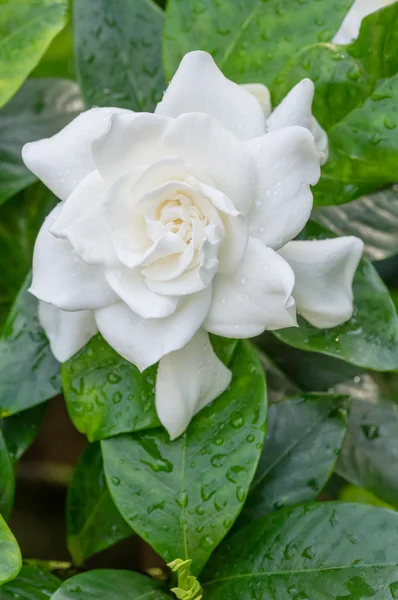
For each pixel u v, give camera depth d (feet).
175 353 1.71
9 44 1.82
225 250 1.64
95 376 1.76
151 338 1.66
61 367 1.77
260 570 1.73
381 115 1.77
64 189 1.69
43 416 1.87
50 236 1.68
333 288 1.73
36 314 1.80
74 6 1.86
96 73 1.86
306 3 1.82
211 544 1.73
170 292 1.64
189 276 1.64
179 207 1.64
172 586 1.77
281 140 1.64
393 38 1.75
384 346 1.76
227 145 1.64
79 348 1.75
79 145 1.69
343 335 1.77
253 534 1.75
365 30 1.75
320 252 1.72
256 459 1.73
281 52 1.82
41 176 1.69
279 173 1.65
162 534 1.73
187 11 1.82
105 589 1.73
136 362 1.68
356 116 1.78
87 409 1.76
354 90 1.77
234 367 1.77
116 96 1.86
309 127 1.72
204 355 1.72
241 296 1.66
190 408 1.72
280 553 1.73
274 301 1.64
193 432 1.75
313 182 1.65
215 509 1.73
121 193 1.63
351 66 1.77
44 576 1.81
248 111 1.68
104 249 1.65
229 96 1.68
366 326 1.77
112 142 1.62
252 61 1.82
